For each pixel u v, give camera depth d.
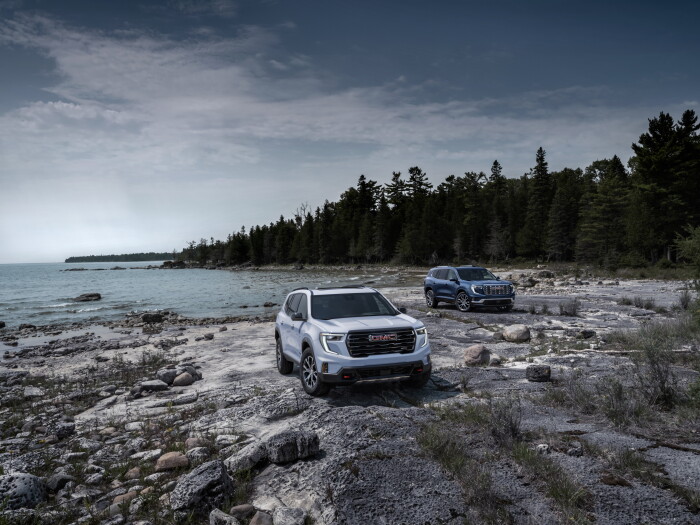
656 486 4.02
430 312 19.94
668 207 60.81
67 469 5.56
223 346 15.08
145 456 5.84
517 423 5.30
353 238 137.62
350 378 7.25
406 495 4.11
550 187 112.31
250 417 6.98
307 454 5.09
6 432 7.48
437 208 133.88
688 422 5.57
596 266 64.56
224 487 4.38
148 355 14.34
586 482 4.14
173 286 64.81
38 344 20.52
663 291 29.20
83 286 70.50
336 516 3.89
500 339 13.48
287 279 74.94
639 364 8.70
